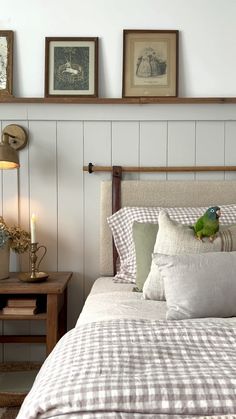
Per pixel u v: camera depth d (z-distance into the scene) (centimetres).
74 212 294
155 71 288
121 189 287
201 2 288
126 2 288
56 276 277
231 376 116
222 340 144
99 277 293
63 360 134
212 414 108
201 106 288
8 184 293
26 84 291
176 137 291
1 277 267
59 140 291
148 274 236
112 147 292
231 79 290
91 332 153
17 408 242
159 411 108
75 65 288
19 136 288
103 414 108
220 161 291
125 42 288
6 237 264
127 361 127
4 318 254
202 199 286
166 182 288
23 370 284
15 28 289
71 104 289
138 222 256
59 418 109
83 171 293
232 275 193
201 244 217
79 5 289
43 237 294
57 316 252
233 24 288
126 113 290
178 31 288
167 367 123
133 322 163
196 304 187
